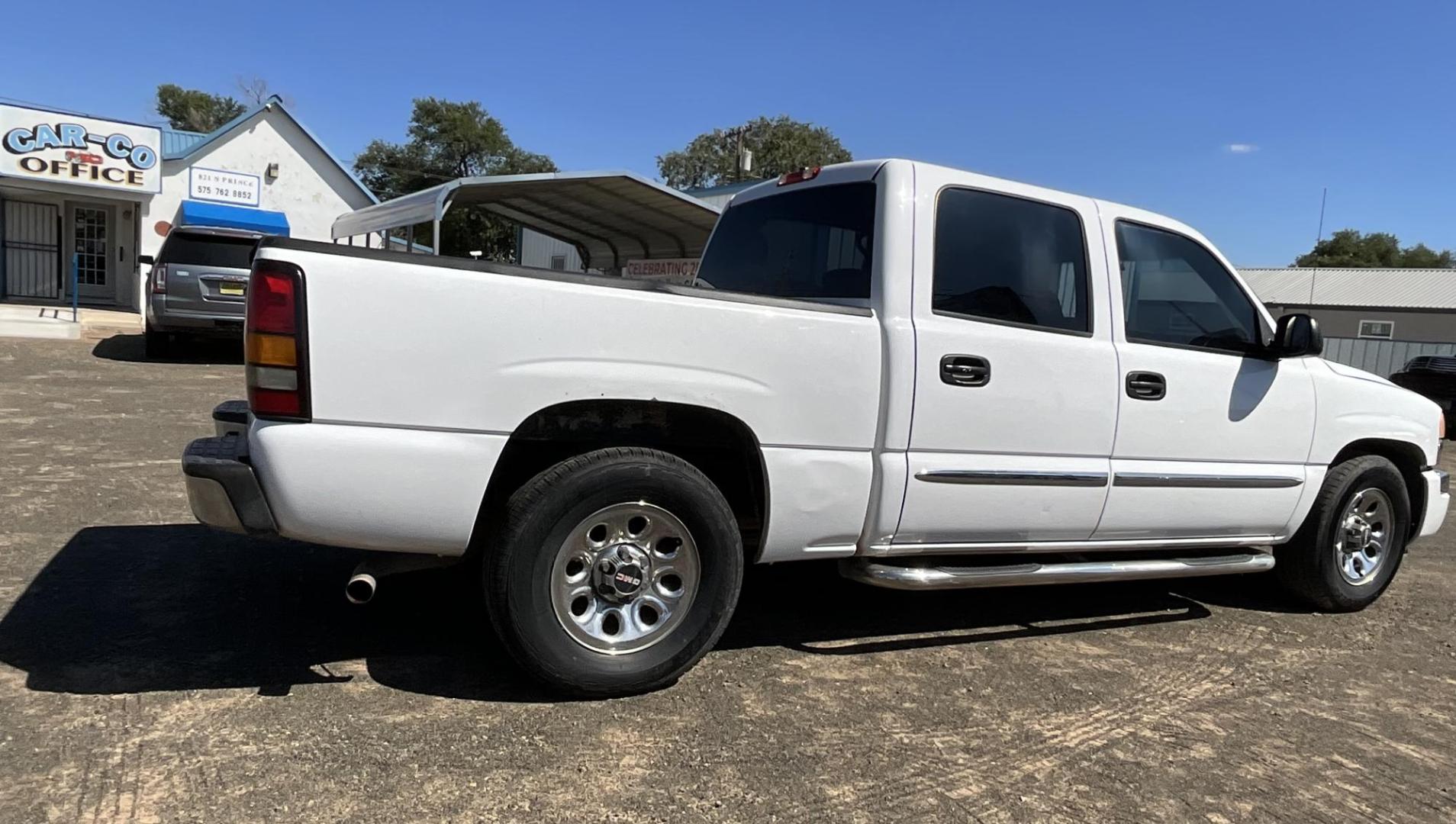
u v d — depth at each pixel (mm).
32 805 2473
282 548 4867
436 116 56188
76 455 6867
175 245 12406
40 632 3609
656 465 3252
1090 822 2732
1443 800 2982
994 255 3875
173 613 3895
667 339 3201
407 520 2961
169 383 11195
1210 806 2865
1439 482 5352
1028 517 3916
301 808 2543
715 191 21547
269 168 21375
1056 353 3893
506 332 3010
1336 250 77688
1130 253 4262
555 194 13750
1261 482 4523
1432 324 38406
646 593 3371
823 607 4574
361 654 3592
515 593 3105
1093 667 4000
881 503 3596
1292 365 4652
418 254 2951
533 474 3467
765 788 2809
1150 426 4156
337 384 2846
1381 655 4367
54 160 18109
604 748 2982
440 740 2961
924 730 3268
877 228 3701
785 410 3402
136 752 2770
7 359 12242
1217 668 4070
